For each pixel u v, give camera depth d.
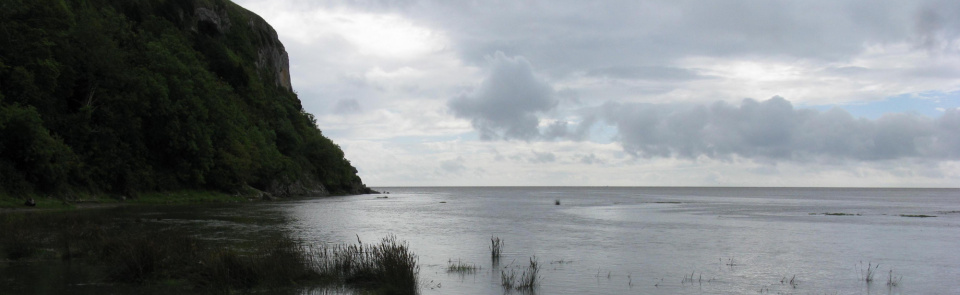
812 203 105.25
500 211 63.50
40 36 58.03
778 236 33.78
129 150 66.75
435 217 50.47
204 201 73.56
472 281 17.00
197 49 118.56
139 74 71.06
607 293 15.58
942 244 30.02
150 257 15.35
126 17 100.44
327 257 18.72
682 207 79.69
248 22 154.00
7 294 13.23
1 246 19.89
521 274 18.47
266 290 14.55
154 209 52.16
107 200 60.50
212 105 85.38
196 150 76.75
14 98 53.31
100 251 18.36
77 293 13.55
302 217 45.84
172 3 119.44
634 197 142.25
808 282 17.89
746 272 19.61
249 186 91.06
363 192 152.25
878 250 27.02
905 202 115.94
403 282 14.99
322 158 131.62
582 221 46.38
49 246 20.61
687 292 15.93
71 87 61.94
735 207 81.69
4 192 46.91
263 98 125.62
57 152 52.59
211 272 14.95
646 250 25.67
